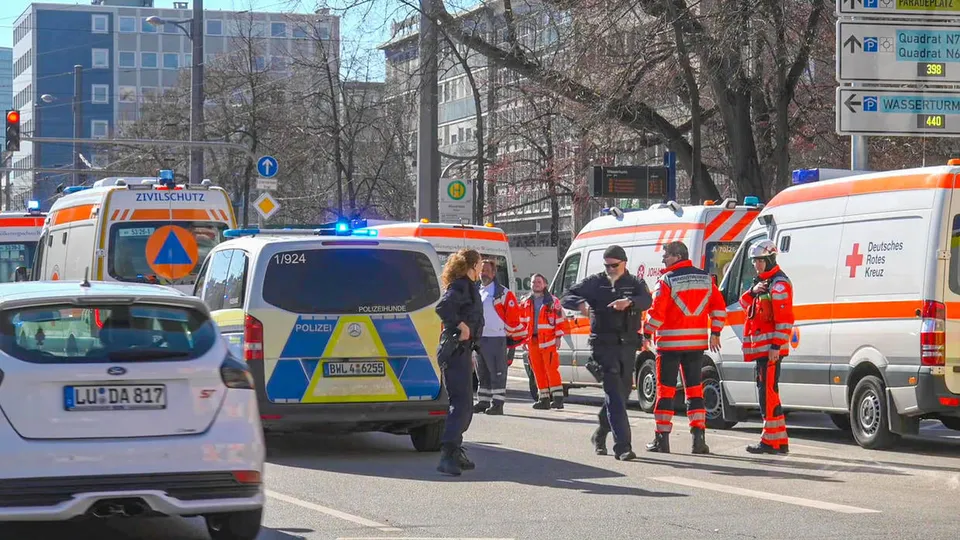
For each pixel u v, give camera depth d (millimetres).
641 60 29156
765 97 29984
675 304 14031
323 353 13508
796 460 13672
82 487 8164
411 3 30891
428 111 30453
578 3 28656
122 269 21906
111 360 8375
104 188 22094
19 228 34219
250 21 63812
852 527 9492
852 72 18781
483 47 30656
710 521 9750
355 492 11289
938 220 14031
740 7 26359
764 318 14156
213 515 8992
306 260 13648
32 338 8359
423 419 13773
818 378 15625
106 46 149625
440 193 29531
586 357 21391
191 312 8844
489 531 9328
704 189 31484
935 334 13930
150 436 8359
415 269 13930
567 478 12203
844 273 15312
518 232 78125
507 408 20828
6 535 9461
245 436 8586
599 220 22047
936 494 11195
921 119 18844
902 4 18844
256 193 65062
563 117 33406
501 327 19172
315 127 56656
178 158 73188
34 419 8188
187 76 79188
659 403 14266
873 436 14711
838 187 15648
